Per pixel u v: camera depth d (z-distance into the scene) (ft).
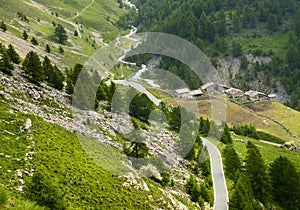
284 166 207.00
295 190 199.52
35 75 219.00
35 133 151.02
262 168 200.13
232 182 212.23
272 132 465.06
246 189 183.83
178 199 157.79
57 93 222.48
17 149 131.13
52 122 171.63
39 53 465.06
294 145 410.52
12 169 114.62
